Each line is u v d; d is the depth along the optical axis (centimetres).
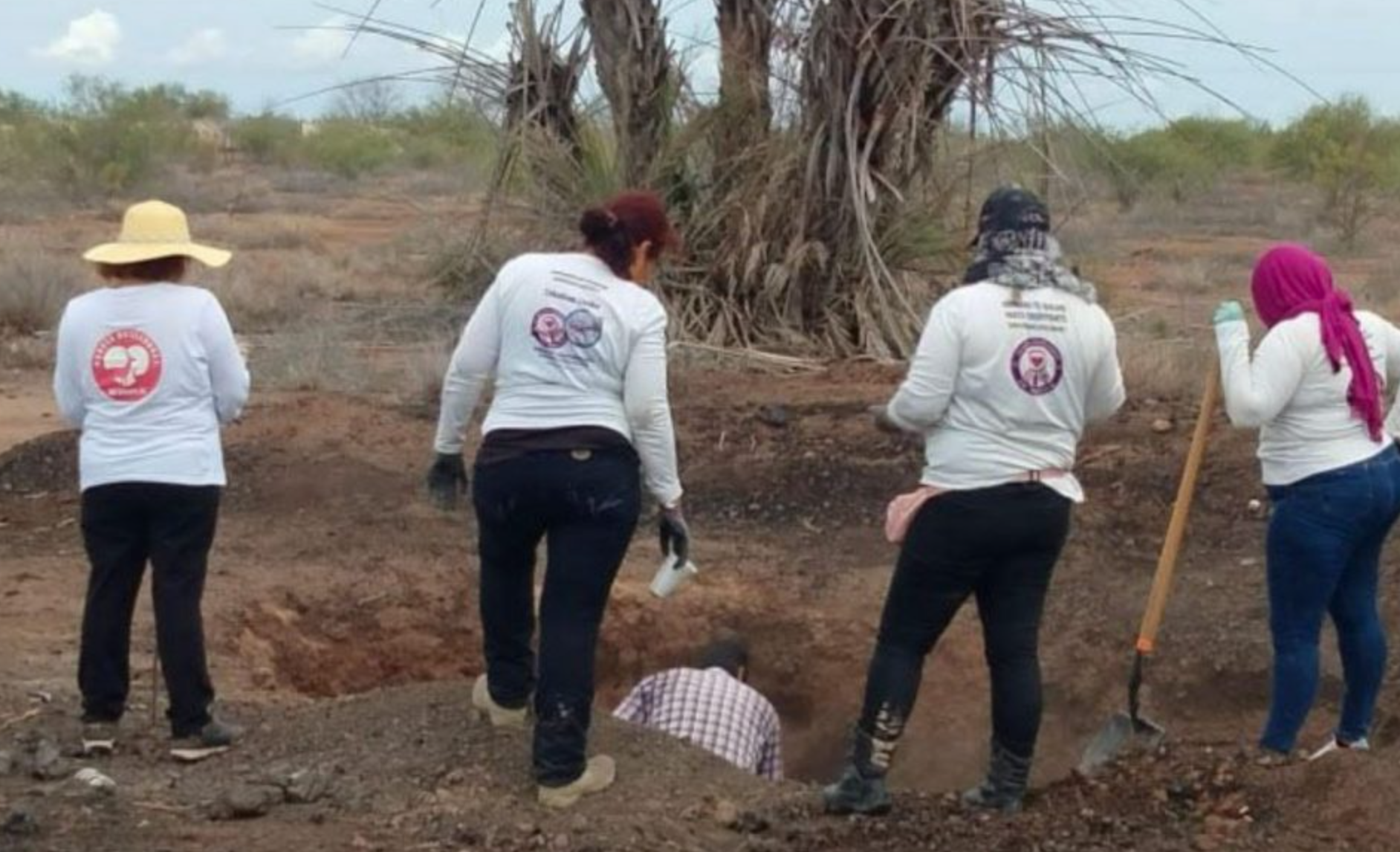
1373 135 5088
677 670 1087
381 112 4731
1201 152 4897
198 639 974
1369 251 3972
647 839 898
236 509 1384
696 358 1711
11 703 1035
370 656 1248
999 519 881
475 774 945
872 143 1755
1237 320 955
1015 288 879
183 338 959
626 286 914
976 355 874
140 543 981
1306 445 954
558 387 905
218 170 5853
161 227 968
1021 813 920
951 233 1805
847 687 1250
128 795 927
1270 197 4906
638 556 1327
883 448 1450
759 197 1770
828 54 1733
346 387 1722
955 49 1709
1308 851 887
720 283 1788
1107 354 888
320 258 3141
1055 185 1762
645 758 966
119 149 4931
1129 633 1203
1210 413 991
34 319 2341
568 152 1833
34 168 4828
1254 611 1212
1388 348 971
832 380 1631
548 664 919
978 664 1221
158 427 961
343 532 1346
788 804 927
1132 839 898
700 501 1409
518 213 1884
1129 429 1451
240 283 2600
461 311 2019
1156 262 3369
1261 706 1149
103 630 988
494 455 912
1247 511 1337
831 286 1778
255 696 1098
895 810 921
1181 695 1163
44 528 1360
